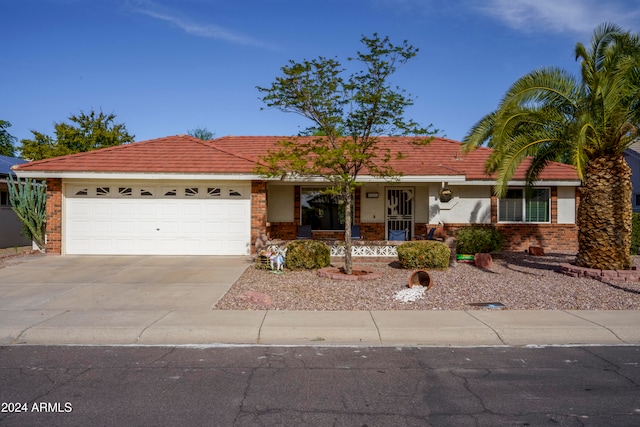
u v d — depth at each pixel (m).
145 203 15.78
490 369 5.92
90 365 6.01
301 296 9.73
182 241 15.80
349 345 6.97
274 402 4.88
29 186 17.23
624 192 11.92
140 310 8.59
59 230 15.59
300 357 6.37
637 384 5.41
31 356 6.37
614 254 11.90
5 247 19.62
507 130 11.82
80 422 4.41
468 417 4.54
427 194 18.80
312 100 11.23
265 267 13.03
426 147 20.22
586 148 12.02
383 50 10.78
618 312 8.55
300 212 18.80
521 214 18.55
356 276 11.48
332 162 11.29
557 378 5.60
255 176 15.09
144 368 5.90
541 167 14.28
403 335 7.29
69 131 32.81
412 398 5.00
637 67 11.26
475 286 10.81
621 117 11.30
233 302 9.21
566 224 18.39
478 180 17.31
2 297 9.64
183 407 4.75
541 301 9.41
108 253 15.75
